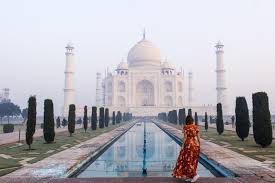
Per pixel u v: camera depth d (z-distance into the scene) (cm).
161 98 12688
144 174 1407
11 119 11875
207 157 1731
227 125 6550
